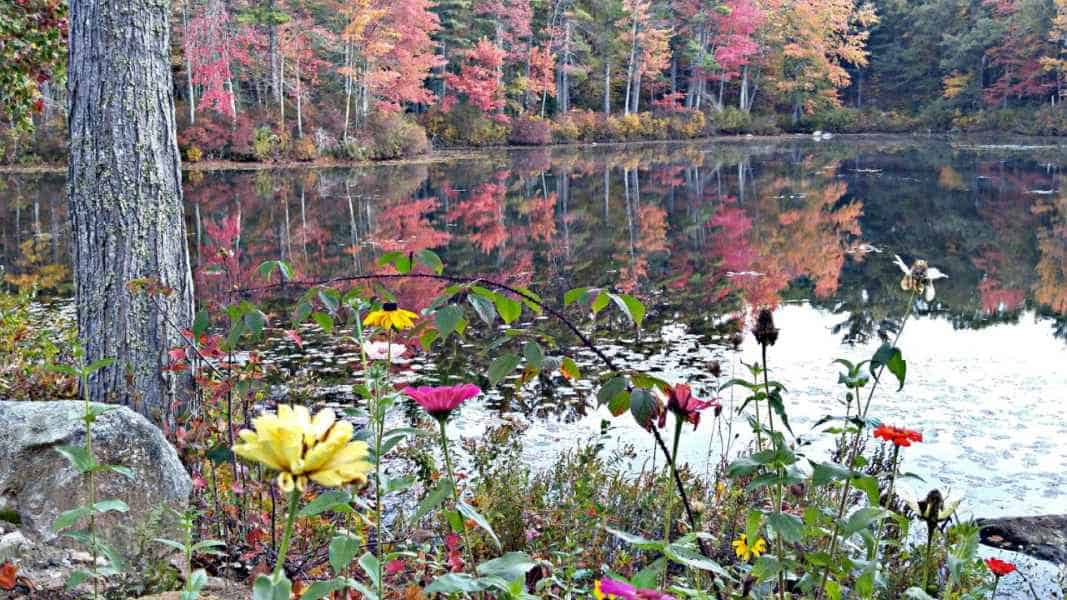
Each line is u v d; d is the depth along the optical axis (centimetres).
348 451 105
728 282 1206
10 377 509
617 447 553
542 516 363
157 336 427
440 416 159
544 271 1273
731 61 5022
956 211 1942
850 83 5547
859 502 398
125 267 422
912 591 189
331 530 313
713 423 604
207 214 1789
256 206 1938
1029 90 4956
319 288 240
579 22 4647
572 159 3466
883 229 1705
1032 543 440
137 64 421
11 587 231
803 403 666
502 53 4244
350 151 3256
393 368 521
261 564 286
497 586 148
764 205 2053
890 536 335
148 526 259
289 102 3419
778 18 5091
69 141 426
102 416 308
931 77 5466
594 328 891
